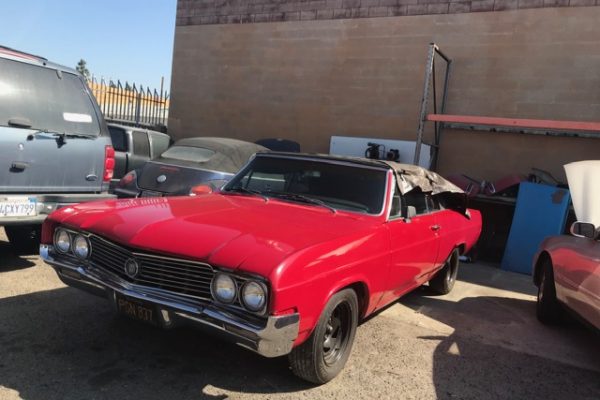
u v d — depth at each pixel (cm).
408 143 1043
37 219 516
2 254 596
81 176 563
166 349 383
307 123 1218
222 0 1320
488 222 909
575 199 543
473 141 1038
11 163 493
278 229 338
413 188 464
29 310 431
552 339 502
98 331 402
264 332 279
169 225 333
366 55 1141
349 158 463
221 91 1332
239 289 290
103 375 336
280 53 1248
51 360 349
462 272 780
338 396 339
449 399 353
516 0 989
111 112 1501
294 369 336
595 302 413
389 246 399
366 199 423
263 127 1278
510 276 782
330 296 323
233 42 1310
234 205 406
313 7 1201
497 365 422
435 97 1038
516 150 1003
